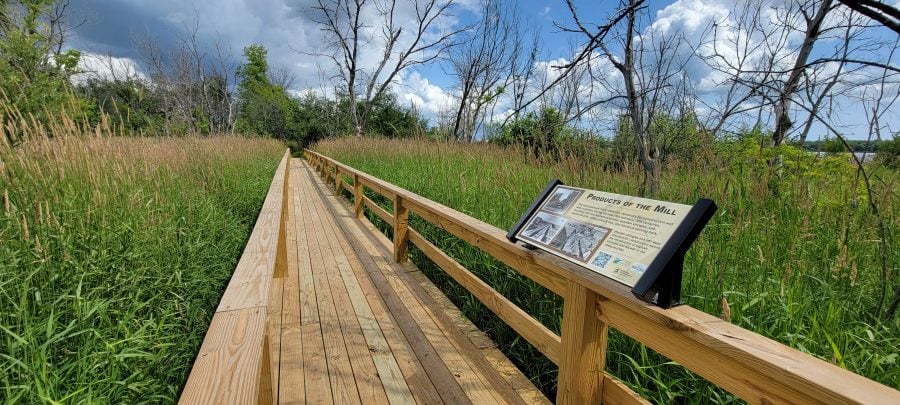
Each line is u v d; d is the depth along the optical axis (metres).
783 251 2.18
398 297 3.02
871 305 1.88
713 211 1.04
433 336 2.46
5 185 2.37
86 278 2.01
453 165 6.34
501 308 2.15
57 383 1.38
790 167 3.03
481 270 3.09
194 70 22.17
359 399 1.89
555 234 1.54
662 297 1.10
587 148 3.45
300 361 2.20
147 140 4.96
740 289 1.91
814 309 1.71
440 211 2.81
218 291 2.88
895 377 1.36
